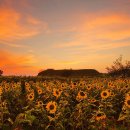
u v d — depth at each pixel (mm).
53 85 24328
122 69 46875
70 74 53062
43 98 18859
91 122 13672
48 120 14141
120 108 17234
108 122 13578
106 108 15406
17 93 20734
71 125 13875
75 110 14648
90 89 20828
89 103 14641
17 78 32875
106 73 47500
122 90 20859
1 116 14320
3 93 20156
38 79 34438
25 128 14094
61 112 13898
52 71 55031
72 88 20656
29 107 15875
